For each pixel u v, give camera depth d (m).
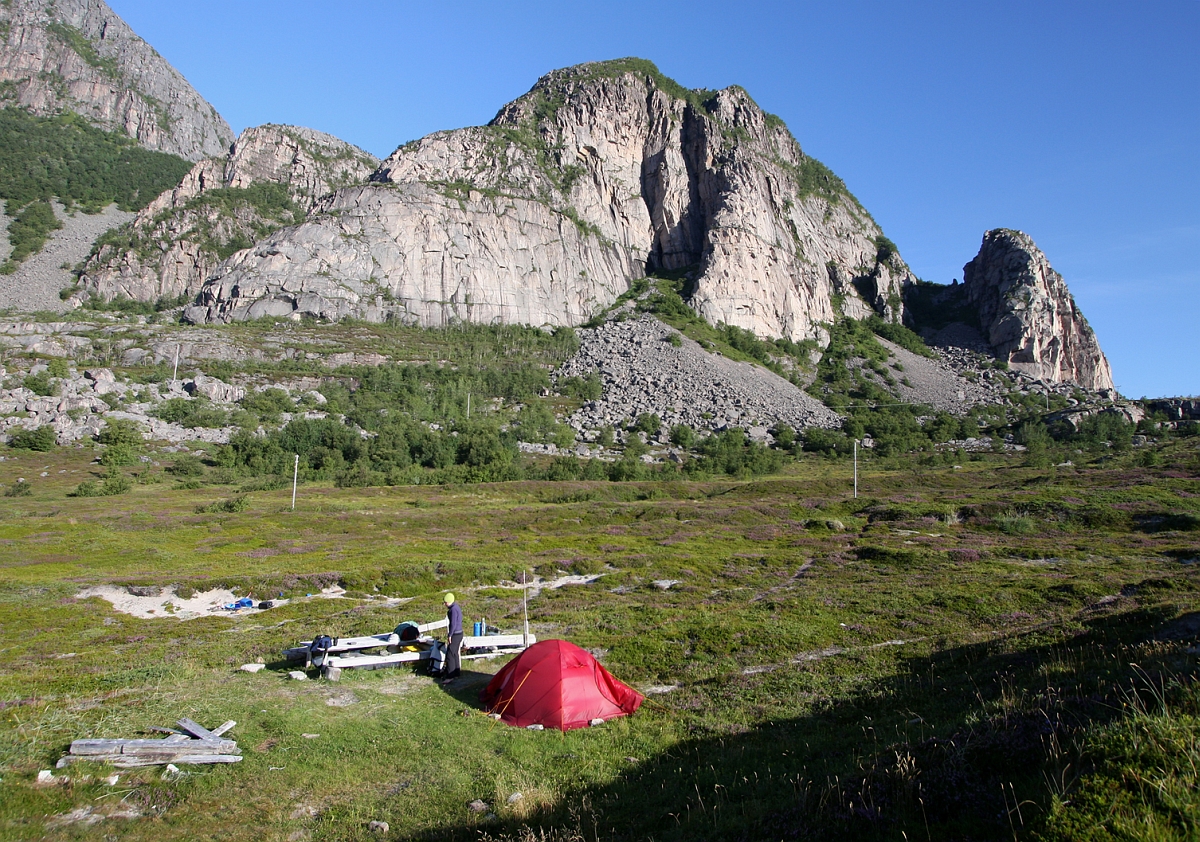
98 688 19.94
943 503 67.94
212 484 94.44
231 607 36.66
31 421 113.88
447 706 19.00
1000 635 23.81
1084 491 68.38
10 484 87.06
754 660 23.88
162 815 12.90
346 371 163.00
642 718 18.61
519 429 136.12
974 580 36.16
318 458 110.25
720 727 17.55
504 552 52.00
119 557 48.62
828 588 36.53
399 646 23.55
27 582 39.50
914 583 36.25
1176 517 55.50
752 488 90.62
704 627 27.97
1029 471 95.88
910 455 134.88
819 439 141.88
